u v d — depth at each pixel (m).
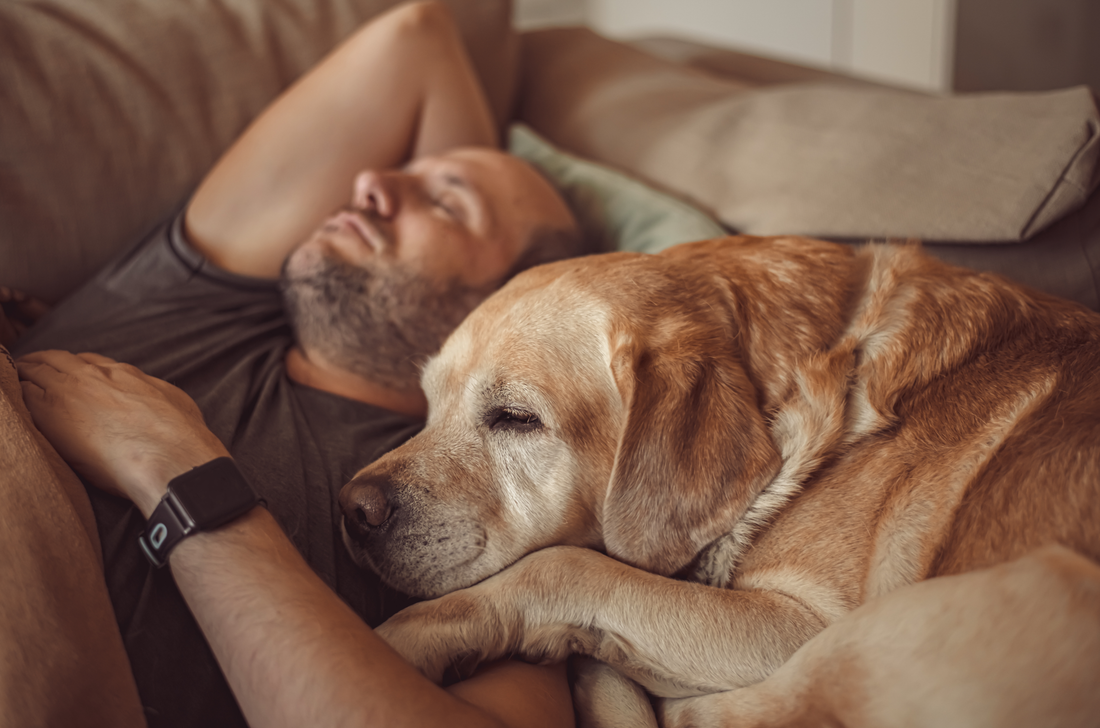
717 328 1.04
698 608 0.91
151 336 1.28
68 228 1.52
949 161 1.41
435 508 1.01
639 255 1.16
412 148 1.80
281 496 1.00
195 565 0.80
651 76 2.11
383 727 0.70
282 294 1.45
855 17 4.26
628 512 0.96
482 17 2.08
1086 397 0.91
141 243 1.52
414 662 0.86
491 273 1.53
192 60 1.68
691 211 1.58
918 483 0.93
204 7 1.71
